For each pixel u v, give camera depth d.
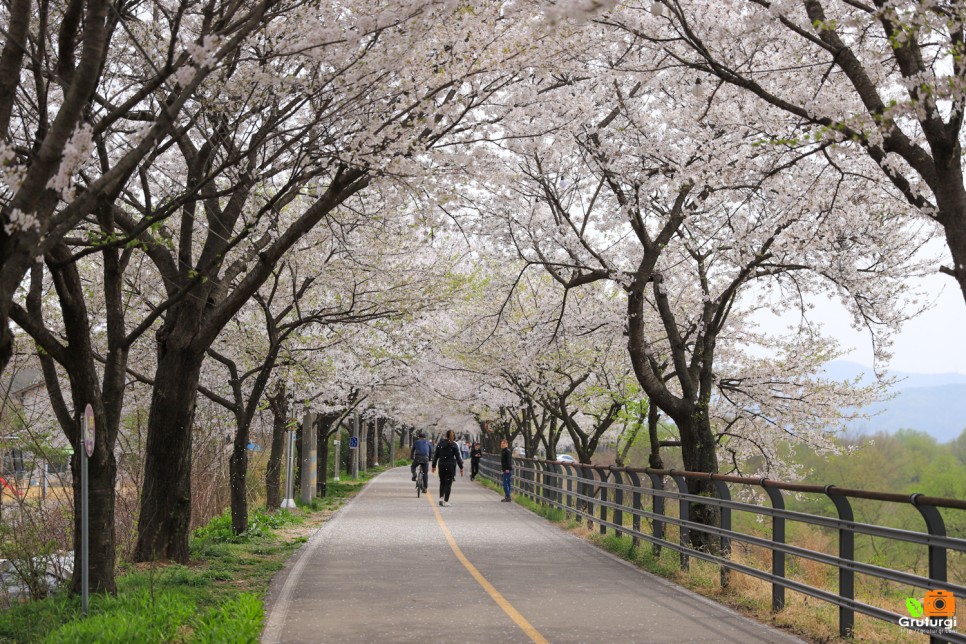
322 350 22.38
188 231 13.48
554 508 23.23
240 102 10.59
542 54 11.11
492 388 33.56
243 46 10.38
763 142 9.01
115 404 10.07
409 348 24.05
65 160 6.12
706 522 14.63
